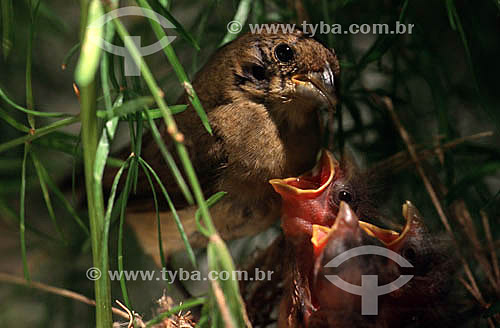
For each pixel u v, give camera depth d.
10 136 0.46
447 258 0.38
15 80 0.46
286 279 0.38
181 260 0.45
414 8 0.42
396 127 0.41
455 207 0.41
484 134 0.40
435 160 0.42
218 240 0.33
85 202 0.43
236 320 0.33
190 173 0.33
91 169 0.34
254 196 0.40
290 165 0.40
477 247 0.40
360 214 0.38
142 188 0.41
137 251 0.46
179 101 0.41
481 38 0.42
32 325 0.46
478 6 0.42
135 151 0.36
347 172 0.39
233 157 0.39
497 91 0.42
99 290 0.35
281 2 0.42
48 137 0.39
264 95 0.39
